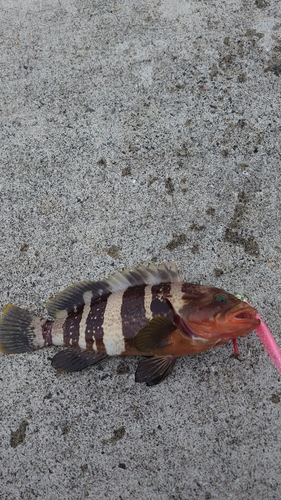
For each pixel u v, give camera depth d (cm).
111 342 36
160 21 49
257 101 46
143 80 47
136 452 37
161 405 37
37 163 46
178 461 36
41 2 51
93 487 36
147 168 45
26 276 42
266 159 44
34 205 44
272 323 39
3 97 48
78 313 37
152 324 33
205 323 33
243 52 47
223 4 49
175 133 45
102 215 43
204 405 37
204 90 47
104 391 38
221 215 42
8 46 50
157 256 42
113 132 46
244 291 40
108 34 49
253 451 36
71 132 46
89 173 45
